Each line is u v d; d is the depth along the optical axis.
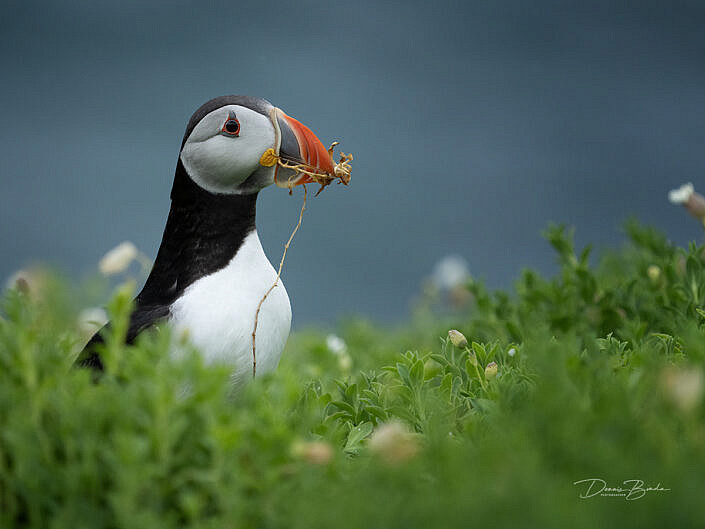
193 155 6.04
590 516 5.84
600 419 5.88
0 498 5.88
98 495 5.88
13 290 5.92
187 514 5.88
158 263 6.05
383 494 5.87
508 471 5.86
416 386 5.98
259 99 6.06
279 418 5.89
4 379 5.90
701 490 5.84
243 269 6.04
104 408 5.88
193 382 5.89
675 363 5.96
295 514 5.87
